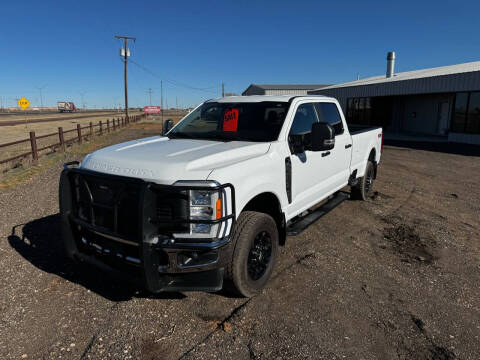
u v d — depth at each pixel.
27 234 4.96
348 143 5.57
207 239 2.81
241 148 3.53
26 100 42.19
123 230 2.98
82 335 2.88
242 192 3.14
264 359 2.62
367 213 6.19
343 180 5.63
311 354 2.68
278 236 3.93
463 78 18.22
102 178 3.03
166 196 2.83
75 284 3.66
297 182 4.14
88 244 3.29
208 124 4.46
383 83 23.86
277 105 4.29
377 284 3.74
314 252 4.52
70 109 107.25
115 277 3.05
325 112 5.05
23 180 8.83
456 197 7.53
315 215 4.67
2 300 3.35
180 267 2.83
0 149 15.42
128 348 2.73
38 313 3.16
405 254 4.54
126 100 46.09
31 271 3.90
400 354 2.70
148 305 3.31
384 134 24.23
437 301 3.45
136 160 3.16
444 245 4.86
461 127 18.72
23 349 2.71
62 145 14.55
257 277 3.49
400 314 3.21
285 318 3.12
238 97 4.81
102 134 23.08
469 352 2.74
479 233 5.37
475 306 3.38
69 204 3.36
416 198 7.35
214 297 3.45
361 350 2.73
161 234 2.88
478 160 12.78
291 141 4.03
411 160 12.74
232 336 2.87
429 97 23.91
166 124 5.00
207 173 2.91
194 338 2.85
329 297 3.46
